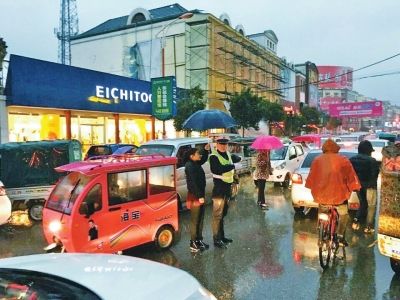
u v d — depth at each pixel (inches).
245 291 187.3
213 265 223.9
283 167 514.6
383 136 1016.2
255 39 2260.1
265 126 1936.5
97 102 847.1
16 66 676.7
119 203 225.1
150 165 241.1
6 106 678.5
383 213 194.5
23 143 363.6
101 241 216.8
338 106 2701.8
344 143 799.1
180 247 259.9
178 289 94.3
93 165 220.4
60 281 91.8
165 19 1635.1
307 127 2459.4
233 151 634.2
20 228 325.1
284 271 212.8
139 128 1042.7
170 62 1626.5
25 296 86.5
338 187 209.3
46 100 731.4
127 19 1862.7
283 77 2492.6
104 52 1819.6
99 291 86.3
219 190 255.8
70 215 207.8
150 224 242.2
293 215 352.5
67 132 810.2
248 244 264.2
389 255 193.6
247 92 1417.3
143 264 108.8
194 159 249.6
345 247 252.5
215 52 1624.0
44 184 354.9
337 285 192.7
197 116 392.8
